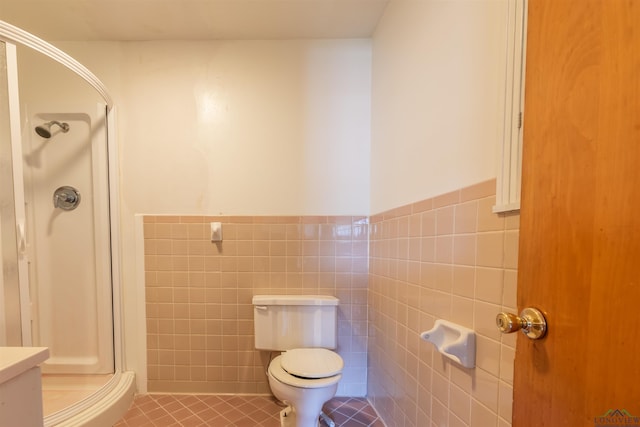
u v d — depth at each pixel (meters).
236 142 1.73
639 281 0.33
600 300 0.37
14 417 0.56
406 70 1.24
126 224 1.72
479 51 0.79
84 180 1.65
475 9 0.81
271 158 1.74
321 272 1.73
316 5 1.44
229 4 1.43
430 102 1.05
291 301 1.58
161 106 1.72
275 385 1.23
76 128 1.64
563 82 0.43
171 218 1.72
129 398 1.60
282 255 1.73
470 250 0.82
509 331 0.49
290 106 1.74
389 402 1.38
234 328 1.72
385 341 1.44
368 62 1.73
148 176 1.72
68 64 1.38
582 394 0.40
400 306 1.27
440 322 0.92
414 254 1.15
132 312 1.73
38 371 0.61
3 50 1.18
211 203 1.73
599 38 0.37
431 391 1.01
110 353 1.65
